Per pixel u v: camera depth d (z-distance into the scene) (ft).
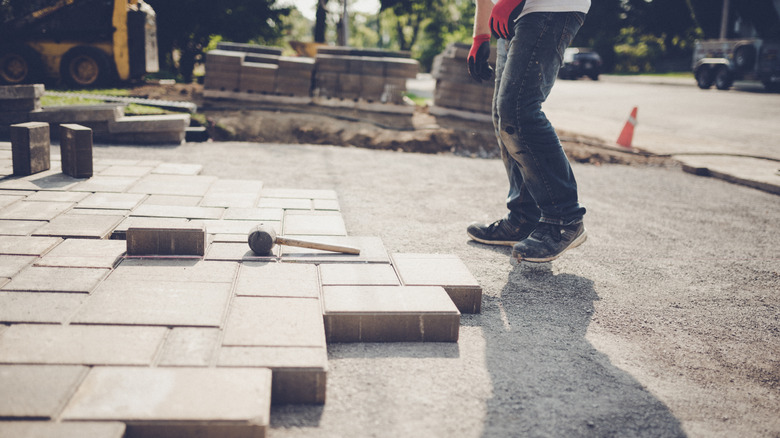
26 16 33.53
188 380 5.30
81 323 6.31
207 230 9.97
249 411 4.91
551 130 9.63
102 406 4.84
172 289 7.36
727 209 16.85
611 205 16.67
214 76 30.12
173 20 53.83
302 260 8.79
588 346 7.56
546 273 10.35
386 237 11.71
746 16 60.18
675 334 8.12
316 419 5.55
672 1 131.34
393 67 30.19
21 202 11.01
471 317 8.26
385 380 6.36
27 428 4.50
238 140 24.85
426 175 19.15
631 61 128.88
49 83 34.24
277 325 6.56
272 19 62.59
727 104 47.78
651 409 6.14
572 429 5.67
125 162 15.47
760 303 9.52
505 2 8.50
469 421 5.68
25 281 7.29
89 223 9.89
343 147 24.30
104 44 33.55
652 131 34.24
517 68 9.25
